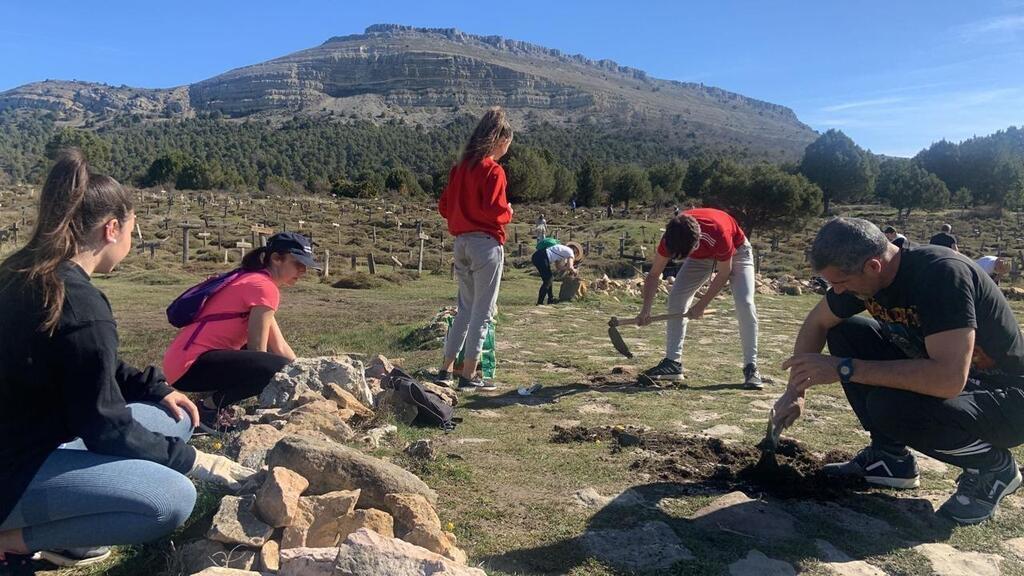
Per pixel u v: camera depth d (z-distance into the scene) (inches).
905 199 2746.1
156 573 102.6
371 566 85.4
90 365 90.0
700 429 187.8
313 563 87.8
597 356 304.0
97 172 95.1
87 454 94.8
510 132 212.7
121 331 496.7
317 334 437.7
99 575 102.1
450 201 218.1
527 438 174.7
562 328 398.9
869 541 123.3
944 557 118.9
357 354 319.0
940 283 118.3
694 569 110.9
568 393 227.8
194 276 954.7
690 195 3326.8
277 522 103.0
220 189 3154.5
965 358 116.7
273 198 2497.5
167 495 96.7
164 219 1692.9
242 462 132.9
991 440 126.1
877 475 146.4
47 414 91.5
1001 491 130.1
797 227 2022.6
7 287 88.2
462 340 229.0
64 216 89.8
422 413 185.3
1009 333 123.0
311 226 1770.4
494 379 249.9
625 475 148.5
